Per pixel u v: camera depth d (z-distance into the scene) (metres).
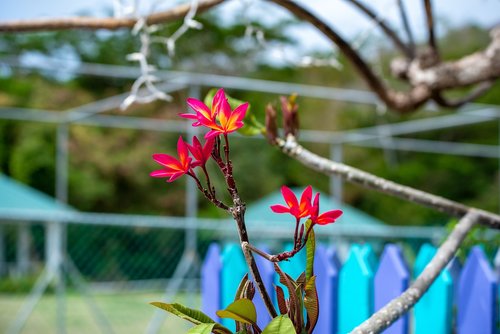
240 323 1.08
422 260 2.32
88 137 19.92
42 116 9.23
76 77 21.30
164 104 19.06
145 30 2.33
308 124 20.44
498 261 2.42
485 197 19.14
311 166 1.76
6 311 11.46
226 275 2.73
